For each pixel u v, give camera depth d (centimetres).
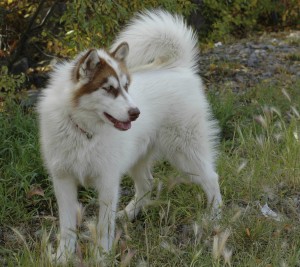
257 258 614
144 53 733
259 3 1919
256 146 857
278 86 1145
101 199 640
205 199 749
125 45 632
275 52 1464
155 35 725
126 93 603
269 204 736
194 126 721
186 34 750
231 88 1164
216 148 799
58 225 698
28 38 1202
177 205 732
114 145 630
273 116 1006
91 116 606
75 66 610
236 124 951
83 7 979
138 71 719
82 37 1027
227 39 1698
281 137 878
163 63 737
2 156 810
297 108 1030
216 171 791
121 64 623
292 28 2022
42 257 556
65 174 634
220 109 977
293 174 789
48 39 1220
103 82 594
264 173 794
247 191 756
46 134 626
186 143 723
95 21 1008
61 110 612
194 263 580
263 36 1803
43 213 735
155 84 701
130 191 808
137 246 630
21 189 759
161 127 713
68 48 1059
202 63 1352
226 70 1278
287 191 773
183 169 734
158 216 714
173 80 715
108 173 633
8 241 666
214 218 666
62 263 578
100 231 579
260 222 655
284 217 683
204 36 1600
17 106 906
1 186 727
